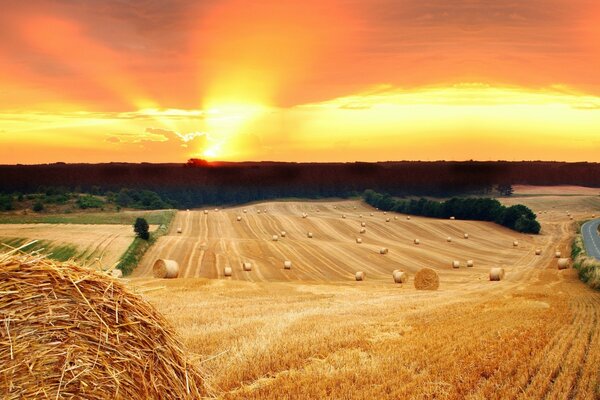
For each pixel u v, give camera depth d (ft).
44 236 195.31
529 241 260.01
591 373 36.47
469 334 47.70
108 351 20.56
